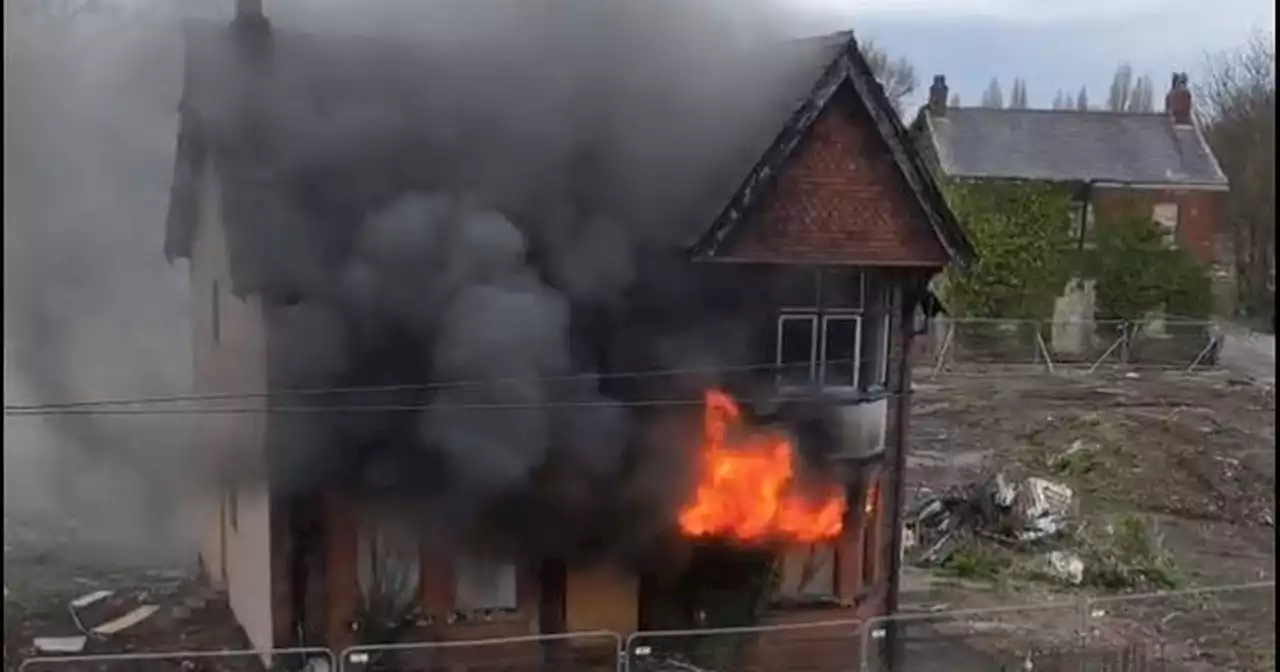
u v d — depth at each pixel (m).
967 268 16.19
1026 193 42.62
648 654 15.62
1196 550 24.52
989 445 31.67
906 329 16.31
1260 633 19.16
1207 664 17.75
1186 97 49.56
